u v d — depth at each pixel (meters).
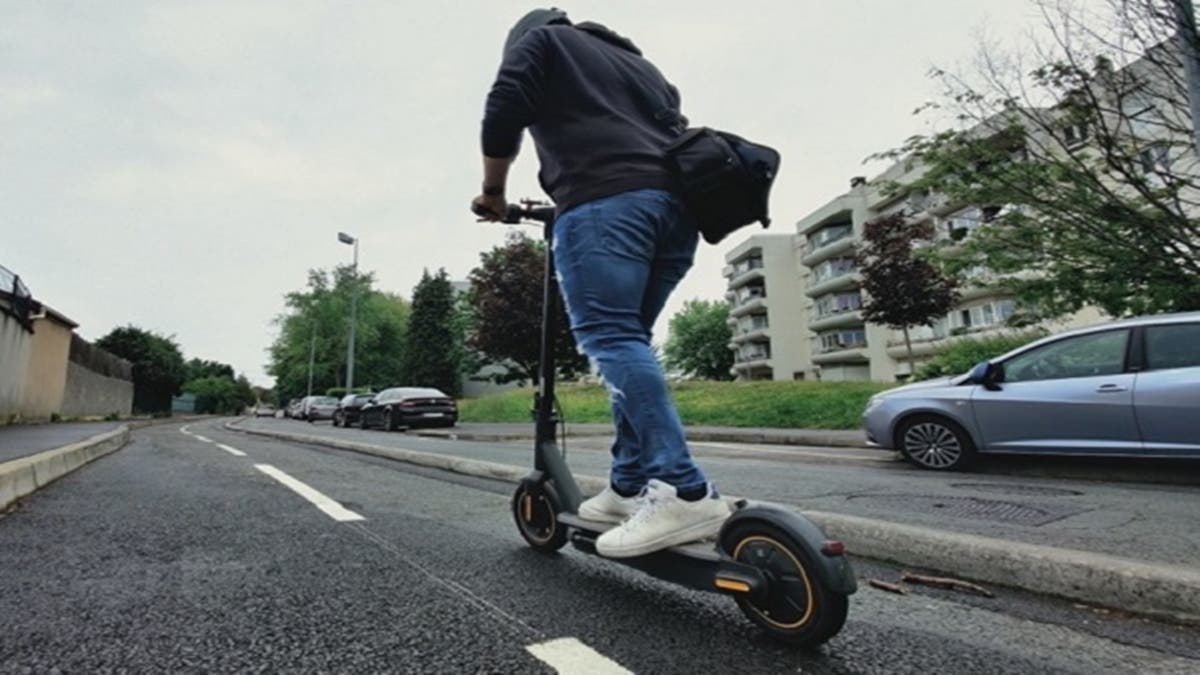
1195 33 6.71
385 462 6.12
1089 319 13.21
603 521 2.02
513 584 2.00
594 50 1.94
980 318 30.97
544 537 2.37
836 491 4.05
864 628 1.71
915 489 4.15
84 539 2.57
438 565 2.22
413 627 1.61
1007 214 8.48
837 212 42.59
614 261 1.77
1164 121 7.53
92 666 1.36
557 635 1.57
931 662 1.47
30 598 1.81
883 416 5.96
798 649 1.51
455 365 56.94
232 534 2.68
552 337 2.46
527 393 23.97
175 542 2.53
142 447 8.33
